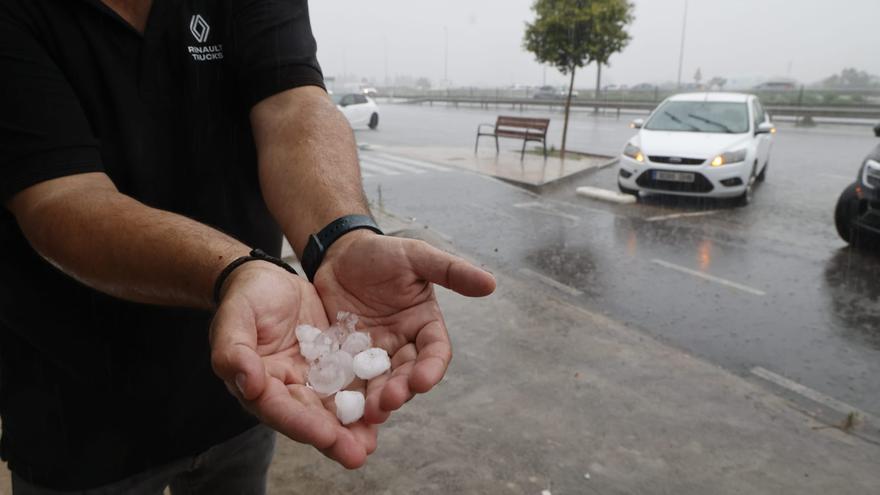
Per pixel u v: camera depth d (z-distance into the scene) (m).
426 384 0.88
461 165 12.31
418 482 2.62
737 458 2.83
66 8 1.06
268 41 1.29
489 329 4.12
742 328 4.59
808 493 2.61
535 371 3.56
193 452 1.33
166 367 1.24
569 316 4.36
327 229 1.09
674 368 3.63
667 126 9.64
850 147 16.22
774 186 10.51
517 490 2.59
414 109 37.00
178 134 1.20
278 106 1.31
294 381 0.91
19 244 1.12
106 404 1.21
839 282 5.61
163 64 1.16
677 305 5.02
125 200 1.00
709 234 7.25
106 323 1.17
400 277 0.99
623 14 13.33
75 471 1.21
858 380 3.81
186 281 0.91
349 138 1.32
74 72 1.08
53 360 1.17
